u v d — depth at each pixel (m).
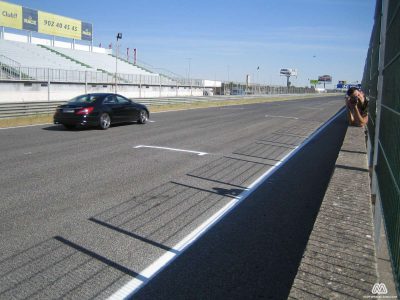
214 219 5.48
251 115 24.56
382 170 3.93
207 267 4.07
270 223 5.34
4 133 14.03
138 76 47.41
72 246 4.53
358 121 13.90
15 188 6.89
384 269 3.64
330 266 2.69
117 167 8.66
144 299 3.47
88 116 14.88
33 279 3.79
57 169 8.38
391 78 3.58
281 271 3.99
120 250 4.44
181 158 9.80
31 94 30.33
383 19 4.64
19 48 42.72
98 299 3.46
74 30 52.31
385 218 3.37
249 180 7.71
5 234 4.85
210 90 62.16
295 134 15.23
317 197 6.60
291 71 128.50
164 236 4.85
